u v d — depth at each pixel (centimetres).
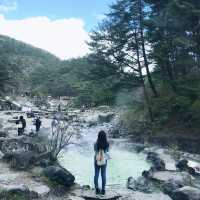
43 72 14925
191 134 2609
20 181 1083
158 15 3178
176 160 1891
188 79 2973
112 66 3381
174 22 2823
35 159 1341
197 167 1656
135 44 3312
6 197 903
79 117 5516
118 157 2153
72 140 2552
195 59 3042
